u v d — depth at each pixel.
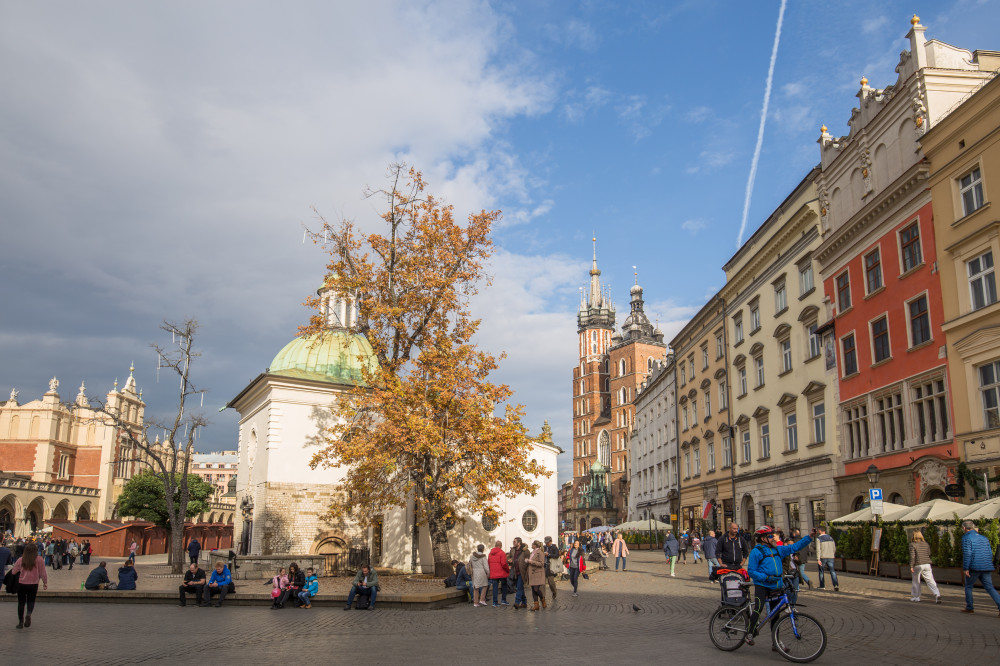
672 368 63.47
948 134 25.84
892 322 29.41
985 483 23.59
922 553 18.20
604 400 143.62
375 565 34.66
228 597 21.98
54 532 60.34
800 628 11.05
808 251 36.66
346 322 41.62
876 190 30.80
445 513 29.84
